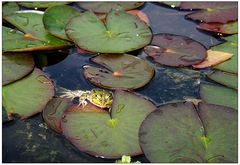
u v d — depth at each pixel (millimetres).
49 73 1499
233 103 1424
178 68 1529
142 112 1384
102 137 1330
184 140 1321
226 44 1599
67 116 1371
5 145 1324
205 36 1650
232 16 1706
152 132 1332
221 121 1362
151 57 1550
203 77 1504
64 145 1326
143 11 1743
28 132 1350
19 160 1301
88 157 1304
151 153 1297
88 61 1536
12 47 1529
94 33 1587
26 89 1436
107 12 1717
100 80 1472
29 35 1581
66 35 1570
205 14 1719
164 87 1473
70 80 1481
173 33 1657
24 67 1485
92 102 1409
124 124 1356
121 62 1521
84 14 1637
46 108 1396
